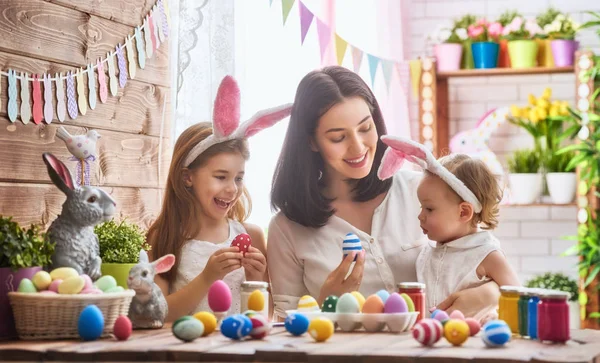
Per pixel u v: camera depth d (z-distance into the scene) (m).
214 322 1.57
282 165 2.09
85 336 1.50
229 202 2.05
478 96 4.30
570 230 4.20
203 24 2.58
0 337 1.55
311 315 1.63
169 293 2.05
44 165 2.04
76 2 2.12
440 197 2.00
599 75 3.88
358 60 3.27
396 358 1.32
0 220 1.63
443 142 4.21
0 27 1.92
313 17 2.95
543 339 1.48
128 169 2.31
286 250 2.09
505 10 4.29
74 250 1.66
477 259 1.99
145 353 1.38
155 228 2.10
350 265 1.84
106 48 2.22
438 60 4.09
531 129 4.07
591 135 3.84
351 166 2.00
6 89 1.94
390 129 3.79
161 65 2.45
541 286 3.92
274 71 3.14
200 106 2.56
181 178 2.05
